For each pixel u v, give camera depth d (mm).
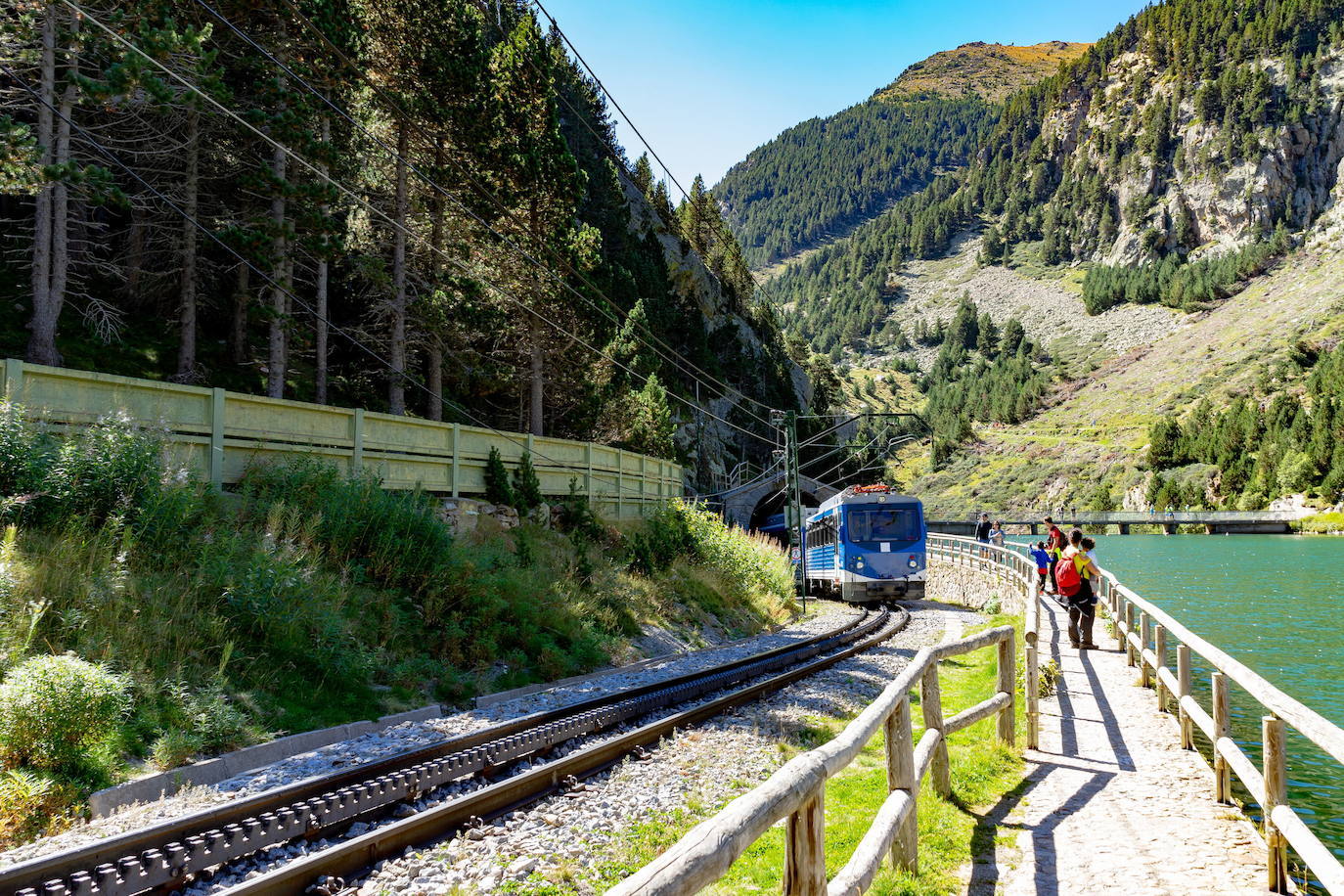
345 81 24141
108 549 10930
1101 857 5539
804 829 3473
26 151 17641
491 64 33500
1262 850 5652
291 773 8570
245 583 11680
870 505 30094
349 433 17953
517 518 21922
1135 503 162125
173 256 26797
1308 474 129875
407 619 14125
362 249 28984
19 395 12398
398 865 6055
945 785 6781
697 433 72875
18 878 5199
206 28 18094
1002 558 29281
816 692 13961
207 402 15000
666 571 25391
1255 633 27094
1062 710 10227
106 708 7969
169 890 5555
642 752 9625
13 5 18922
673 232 116125
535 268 32625
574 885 5785
